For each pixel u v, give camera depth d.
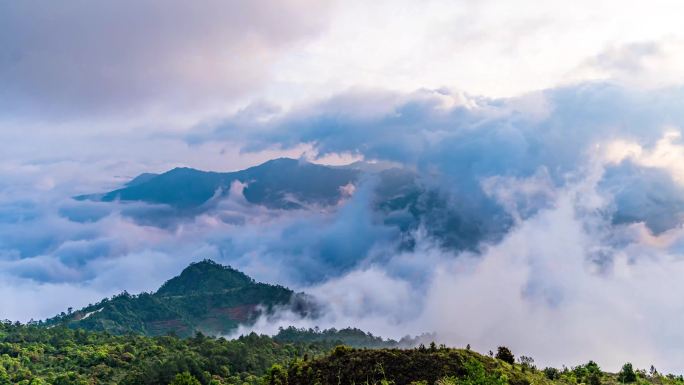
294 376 85.75
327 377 82.50
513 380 81.19
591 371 112.12
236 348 195.50
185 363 166.62
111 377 172.50
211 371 172.12
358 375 81.25
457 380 75.88
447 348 87.06
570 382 96.38
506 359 92.88
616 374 112.38
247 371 179.38
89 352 198.25
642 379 106.94
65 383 164.00
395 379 79.06
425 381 77.12
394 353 84.94
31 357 195.75
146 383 158.62
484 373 76.38
